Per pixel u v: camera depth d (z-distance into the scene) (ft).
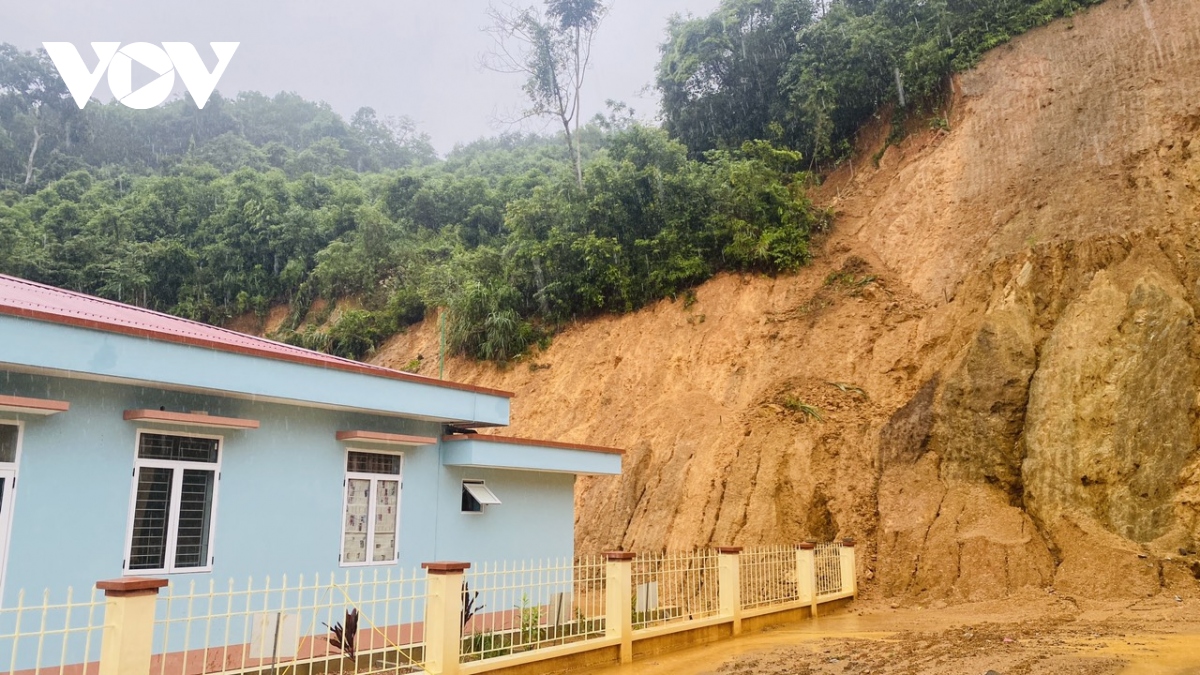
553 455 49.62
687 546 65.67
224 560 35.09
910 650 36.96
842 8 108.99
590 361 93.09
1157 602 47.96
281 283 146.51
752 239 91.30
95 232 152.46
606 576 36.81
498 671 29.45
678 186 97.91
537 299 103.09
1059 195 77.20
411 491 43.70
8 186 195.21
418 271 128.06
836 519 64.18
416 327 120.37
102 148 231.91
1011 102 92.02
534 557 50.19
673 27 125.39
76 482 30.96
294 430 38.68
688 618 41.42
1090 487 56.85
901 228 88.84
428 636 27.53
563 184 110.11
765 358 81.35
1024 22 99.81
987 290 73.56
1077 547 54.13
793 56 110.63
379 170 258.98
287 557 37.47
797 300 86.22
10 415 29.45
